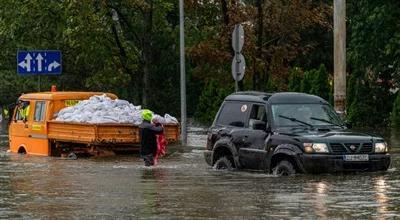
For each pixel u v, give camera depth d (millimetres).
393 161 38156
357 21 66750
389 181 29688
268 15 53156
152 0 64875
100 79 68875
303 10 53469
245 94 35688
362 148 31516
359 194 26531
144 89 66875
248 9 52938
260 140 33344
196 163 39719
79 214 23172
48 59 59469
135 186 29844
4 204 25422
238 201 25312
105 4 63312
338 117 34938
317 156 30844
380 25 64812
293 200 25328
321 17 54594
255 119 34125
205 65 56250
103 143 45125
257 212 23047
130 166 38938
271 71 54656
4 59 84875
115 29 65875
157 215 22812
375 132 59406
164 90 87125
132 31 66125
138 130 46062
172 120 48781
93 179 32656
